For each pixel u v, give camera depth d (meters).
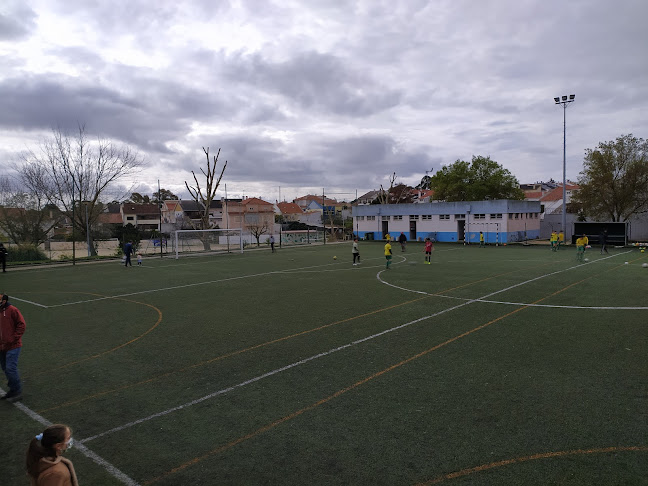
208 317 12.43
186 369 8.18
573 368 7.82
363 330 10.66
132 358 8.88
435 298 14.59
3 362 6.90
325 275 21.34
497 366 8.01
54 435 3.36
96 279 21.45
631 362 8.05
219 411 6.39
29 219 42.06
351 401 6.63
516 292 15.42
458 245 42.88
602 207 40.84
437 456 5.07
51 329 11.40
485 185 50.88
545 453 5.08
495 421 5.89
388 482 4.60
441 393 6.85
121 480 4.74
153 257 34.72
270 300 14.83
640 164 37.91
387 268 23.45
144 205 82.12
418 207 48.72
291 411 6.34
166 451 5.31
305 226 73.88
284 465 4.96
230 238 52.94
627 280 17.72
